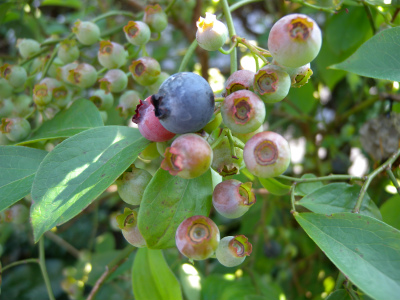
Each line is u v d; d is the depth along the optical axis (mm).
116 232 312
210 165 78
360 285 72
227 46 229
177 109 72
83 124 113
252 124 76
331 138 216
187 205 83
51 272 304
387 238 78
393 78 94
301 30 75
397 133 143
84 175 81
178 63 253
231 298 141
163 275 111
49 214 76
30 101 137
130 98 121
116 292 240
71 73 122
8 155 97
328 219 84
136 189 87
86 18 256
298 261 234
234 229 249
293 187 103
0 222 124
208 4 231
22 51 142
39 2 193
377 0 132
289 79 81
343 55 162
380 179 161
